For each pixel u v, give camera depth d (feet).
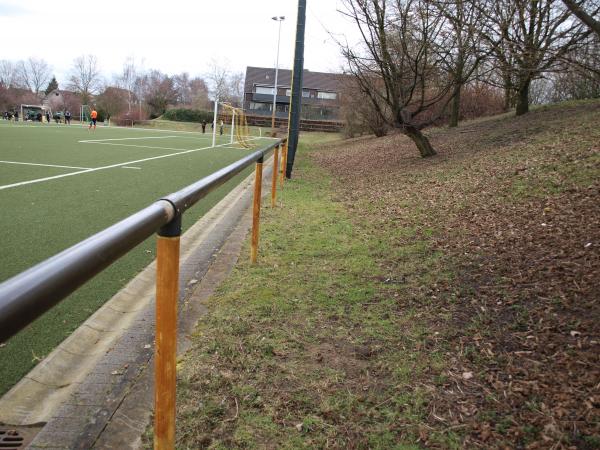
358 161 54.44
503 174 26.40
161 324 5.45
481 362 9.14
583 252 13.74
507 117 56.65
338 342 10.10
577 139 29.48
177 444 6.89
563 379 8.29
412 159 43.96
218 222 22.00
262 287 13.19
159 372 5.51
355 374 8.87
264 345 9.78
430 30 35.70
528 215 18.65
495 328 10.41
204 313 11.60
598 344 9.22
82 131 113.50
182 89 335.26
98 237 3.58
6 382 8.75
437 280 13.55
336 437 7.16
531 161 27.32
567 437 6.88
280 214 23.73
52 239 17.81
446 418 7.55
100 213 22.80
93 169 40.04
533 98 73.36
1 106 254.47
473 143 42.50
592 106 44.75
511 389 8.18
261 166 14.93
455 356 9.41
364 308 11.87
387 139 71.72
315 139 140.46
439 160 38.73
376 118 79.46
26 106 231.30
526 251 14.89
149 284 14.37
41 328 10.89
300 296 12.62
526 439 6.98
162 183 33.99
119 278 14.40
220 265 15.33
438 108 67.72
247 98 247.91
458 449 6.86
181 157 57.16
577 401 7.64
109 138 89.30
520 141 35.60
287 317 11.29
